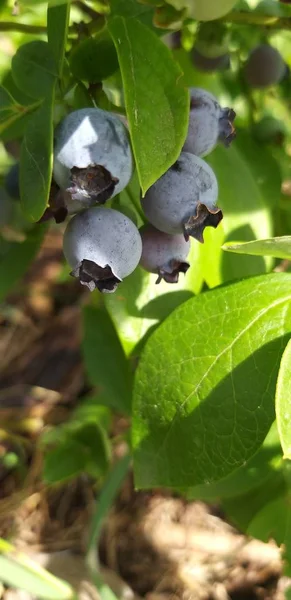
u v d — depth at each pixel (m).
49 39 0.14
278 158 0.24
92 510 0.36
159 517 0.36
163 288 0.18
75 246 0.13
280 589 0.33
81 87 0.15
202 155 0.15
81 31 0.16
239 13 0.18
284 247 0.13
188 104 0.12
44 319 0.44
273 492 0.22
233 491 0.21
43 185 0.12
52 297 0.45
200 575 0.34
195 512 0.36
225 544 0.35
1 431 0.36
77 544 0.35
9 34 0.24
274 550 0.34
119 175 0.13
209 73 0.21
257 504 0.22
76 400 0.40
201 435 0.15
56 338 0.43
